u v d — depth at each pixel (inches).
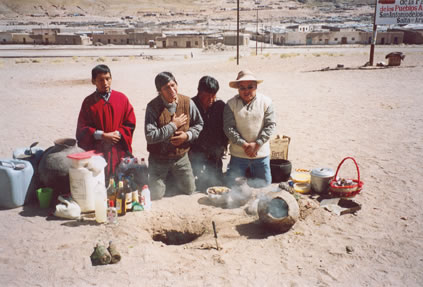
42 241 179.5
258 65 1307.8
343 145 342.6
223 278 151.4
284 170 245.0
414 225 190.5
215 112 240.5
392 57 1040.2
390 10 994.1
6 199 213.9
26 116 510.6
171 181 246.1
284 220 183.0
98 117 224.7
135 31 3887.8
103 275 153.7
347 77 895.7
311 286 145.4
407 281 147.7
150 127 215.0
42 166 219.6
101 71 220.7
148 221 202.1
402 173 263.9
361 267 157.3
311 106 556.7
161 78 209.0
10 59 1921.8
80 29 4505.4
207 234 191.8
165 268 159.0
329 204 213.5
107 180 230.4
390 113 482.3
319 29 4084.6
